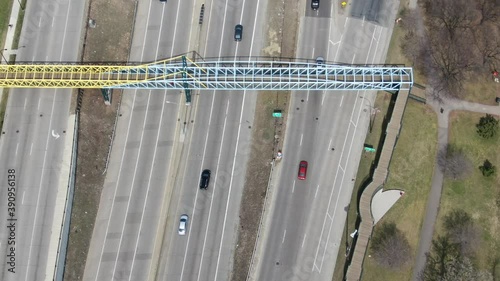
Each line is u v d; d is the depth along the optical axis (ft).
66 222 306.35
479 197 328.49
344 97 337.52
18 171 313.73
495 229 324.80
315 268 312.71
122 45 341.21
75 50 334.85
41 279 297.53
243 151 328.49
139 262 309.83
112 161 323.78
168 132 329.72
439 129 336.49
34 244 302.25
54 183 311.88
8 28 337.72
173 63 337.11
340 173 326.85
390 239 315.99
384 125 334.03
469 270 303.27
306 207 321.32
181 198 320.29
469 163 331.36
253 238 315.37
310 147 330.34
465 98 341.82
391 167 328.70
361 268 307.78
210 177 323.98
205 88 320.91
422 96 339.36
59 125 321.52
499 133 338.54
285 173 326.03
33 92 326.24
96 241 311.47
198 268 310.45
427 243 320.09
